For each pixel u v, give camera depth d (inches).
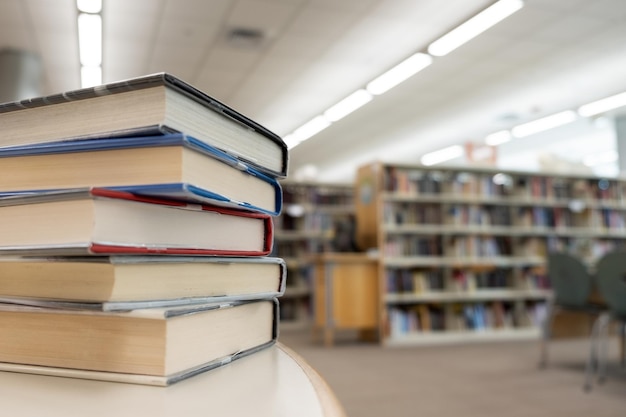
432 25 182.1
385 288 205.0
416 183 221.1
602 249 241.3
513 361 165.8
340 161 446.0
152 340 15.1
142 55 206.5
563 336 209.8
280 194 22.9
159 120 15.9
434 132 344.2
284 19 176.4
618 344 197.8
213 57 210.1
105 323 15.5
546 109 290.5
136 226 15.4
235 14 171.9
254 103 276.1
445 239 225.3
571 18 177.3
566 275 141.8
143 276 15.4
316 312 207.8
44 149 16.8
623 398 118.7
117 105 16.6
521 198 233.8
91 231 14.2
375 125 324.5
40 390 14.3
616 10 171.6
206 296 17.7
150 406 12.8
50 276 15.7
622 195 249.4
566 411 108.3
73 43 193.5
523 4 167.3
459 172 231.9
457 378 140.1
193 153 16.3
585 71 230.1
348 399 118.0
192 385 15.0
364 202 225.8
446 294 215.0
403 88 252.4
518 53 208.4
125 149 16.1
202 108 17.6
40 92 205.6
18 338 16.4
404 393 123.6
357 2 164.9
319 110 290.0
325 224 272.5
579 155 415.8
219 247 18.8
